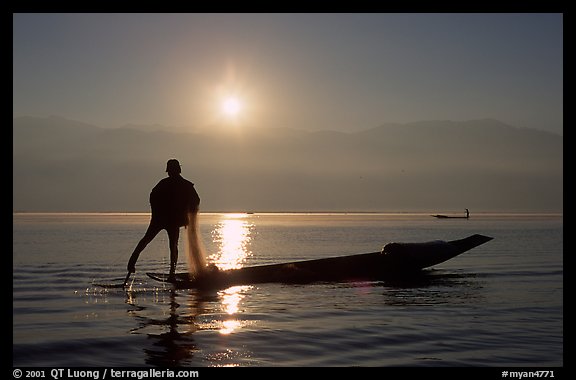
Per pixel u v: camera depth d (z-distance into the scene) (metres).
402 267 17.20
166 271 17.66
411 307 11.91
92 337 9.12
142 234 39.12
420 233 44.78
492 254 24.31
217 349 8.55
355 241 34.03
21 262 19.69
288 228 55.91
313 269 16.47
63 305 11.86
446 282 15.79
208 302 12.37
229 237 38.78
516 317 10.92
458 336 9.45
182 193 15.05
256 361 8.03
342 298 13.05
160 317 10.68
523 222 79.94
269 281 15.86
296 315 10.98
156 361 7.98
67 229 47.88
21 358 8.09
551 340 9.23
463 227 58.75
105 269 17.83
